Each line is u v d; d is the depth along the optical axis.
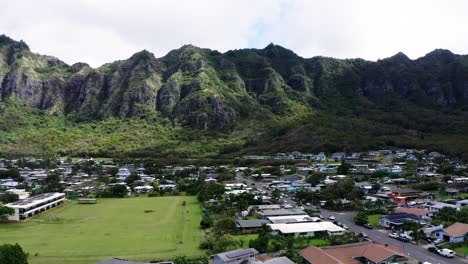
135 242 101.25
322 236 103.38
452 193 156.00
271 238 101.31
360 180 188.38
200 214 135.38
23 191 173.38
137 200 167.38
